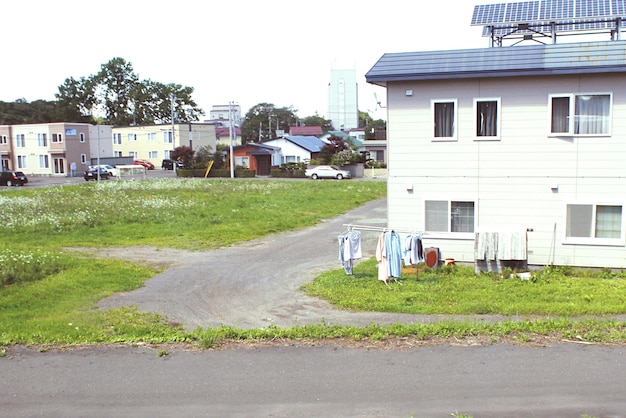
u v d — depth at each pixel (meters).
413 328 9.57
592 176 15.77
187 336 9.48
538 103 16.00
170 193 39.16
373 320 11.28
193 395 7.11
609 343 8.74
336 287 14.38
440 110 16.73
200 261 18.58
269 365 8.06
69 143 75.88
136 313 12.11
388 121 17.05
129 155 86.06
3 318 11.27
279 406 6.75
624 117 15.45
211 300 13.60
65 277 15.32
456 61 16.44
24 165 77.81
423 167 16.92
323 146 72.19
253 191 41.06
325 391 7.14
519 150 16.22
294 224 26.45
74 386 7.42
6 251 17.97
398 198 17.16
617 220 15.71
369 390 7.14
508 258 15.58
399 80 16.58
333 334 9.40
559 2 18.27
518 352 8.39
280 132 105.19
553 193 16.08
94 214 27.84
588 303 12.08
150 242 21.83
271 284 15.36
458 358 8.18
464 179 16.64
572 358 8.11
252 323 11.48
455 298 12.87
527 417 6.34
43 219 25.83
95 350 8.84
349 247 15.41
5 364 8.23
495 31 18.58
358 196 38.31
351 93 152.75
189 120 119.75
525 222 16.33
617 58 15.20
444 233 16.86
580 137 15.77
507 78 16.09
